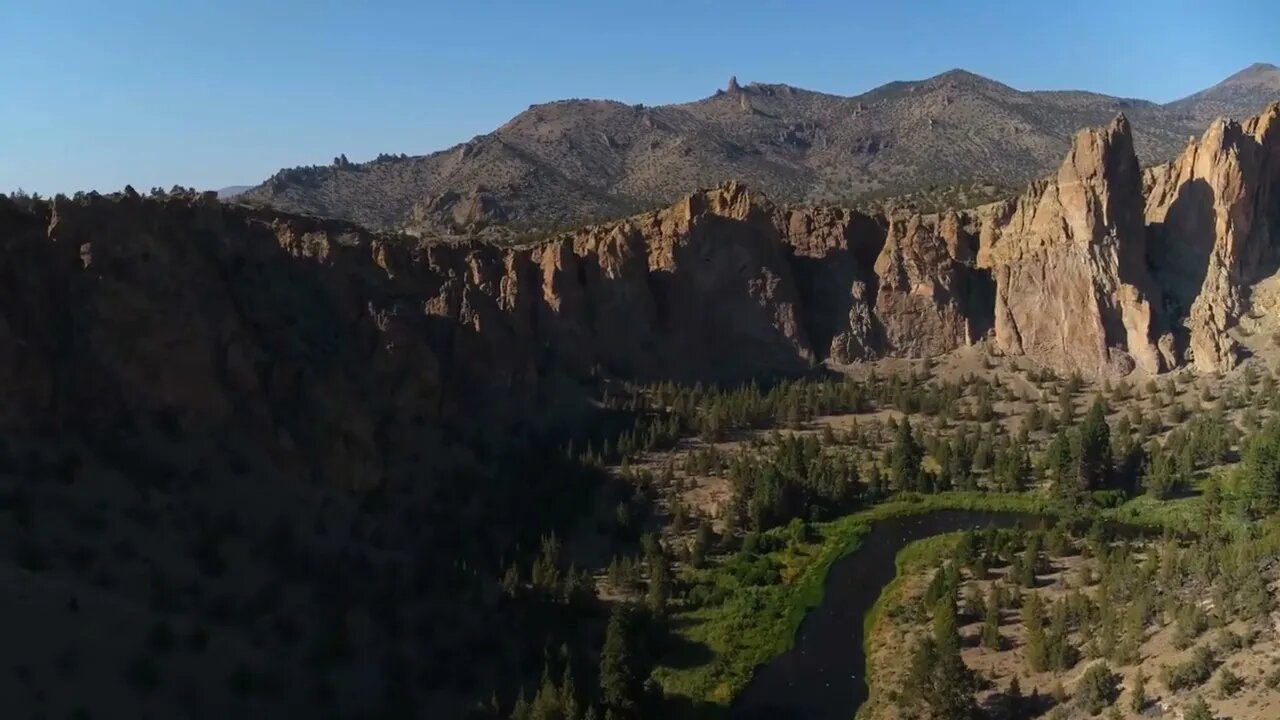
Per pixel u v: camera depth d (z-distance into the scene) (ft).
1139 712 203.31
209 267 346.33
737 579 322.55
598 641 275.39
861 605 309.83
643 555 332.80
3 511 243.81
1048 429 443.32
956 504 387.96
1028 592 293.23
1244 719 184.96
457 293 434.71
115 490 271.49
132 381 300.40
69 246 307.37
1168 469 381.60
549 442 419.33
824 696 259.39
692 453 419.13
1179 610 236.84
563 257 484.74
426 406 386.52
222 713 215.72
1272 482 330.75
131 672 213.25
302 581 271.69
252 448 314.96
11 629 209.77
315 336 368.48
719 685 264.31
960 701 220.84
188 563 260.01
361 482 333.42
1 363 269.85
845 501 389.80
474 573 296.92
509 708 237.25
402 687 238.89
